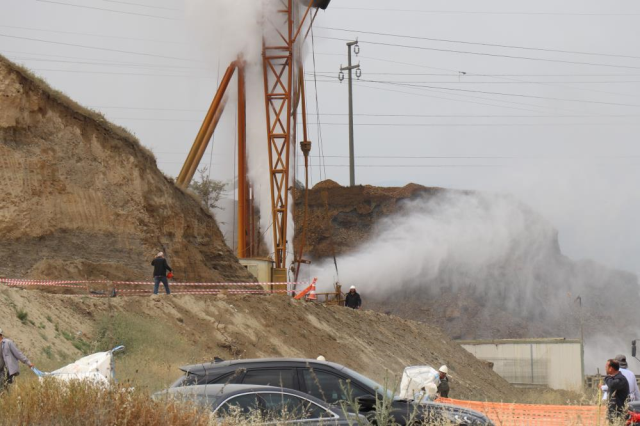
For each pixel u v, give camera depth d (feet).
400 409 162.20
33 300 317.83
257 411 139.64
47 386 133.39
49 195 464.65
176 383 168.76
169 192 575.79
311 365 171.73
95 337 322.55
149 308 381.40
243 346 403.34
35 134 474.08
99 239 484.33
